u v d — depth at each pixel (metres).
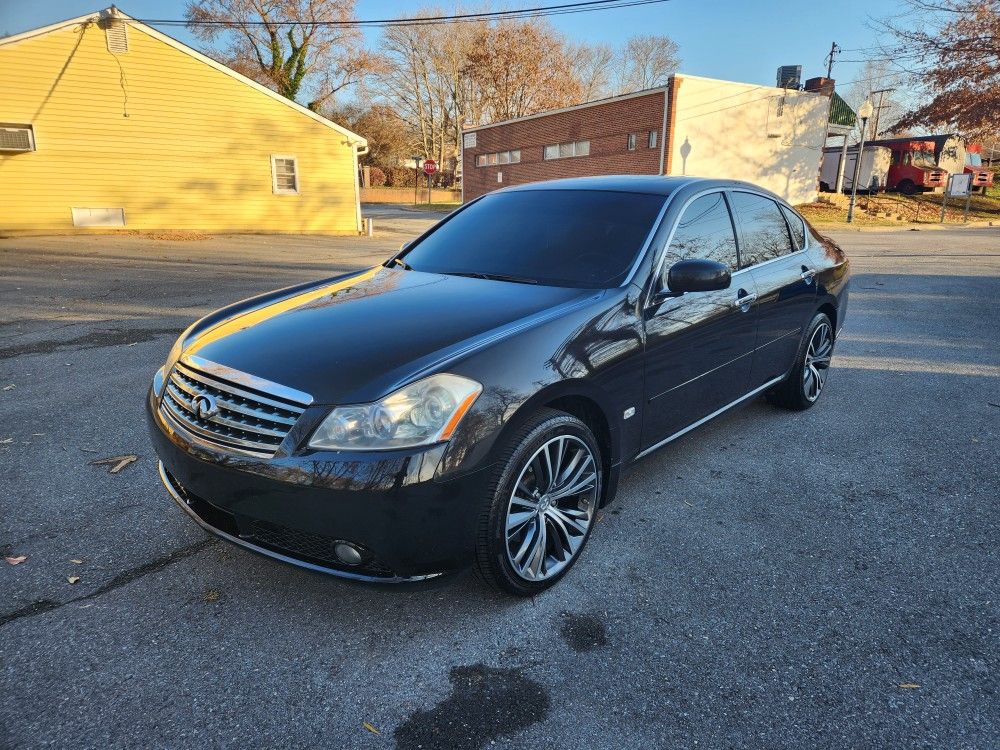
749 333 3.71
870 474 3.71
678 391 3.21
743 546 2.98
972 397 5.07
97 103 16.75
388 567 2.22
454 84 57.28
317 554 2.29
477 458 2.23
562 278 3.11
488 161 36.03
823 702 2.08
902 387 5.33
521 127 32.72
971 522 3.19
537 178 32.09
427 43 56.47
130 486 3.45
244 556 2.85
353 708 2.05
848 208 27.89
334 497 2.12
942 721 2.01
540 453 2.49
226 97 18.39
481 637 2.38
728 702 2.08
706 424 3.60
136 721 1.99
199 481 2.36
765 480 3.63
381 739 1.94
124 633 2.37
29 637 2.33
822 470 3.76
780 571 2.79
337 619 2.47
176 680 2.16
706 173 25.56
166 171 18.00
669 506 3.34
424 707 2.06
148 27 16.84
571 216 3.49
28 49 15.67
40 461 3.73
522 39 49.78
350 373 2.28
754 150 26.88
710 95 24.80
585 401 2.71
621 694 2.11
